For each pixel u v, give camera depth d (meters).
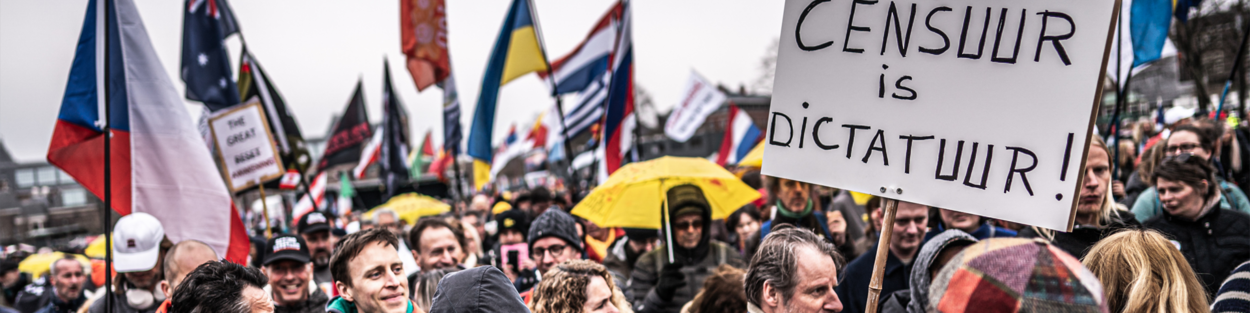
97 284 7.36
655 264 5.05
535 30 8.68
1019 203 2.15
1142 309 1.95
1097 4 2.06
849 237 5.11
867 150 2.30
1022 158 2.15
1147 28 6.18
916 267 2.48
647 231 5.46
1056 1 2.11
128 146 4.63
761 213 6.79
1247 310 2.21
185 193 4.71
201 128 8.37
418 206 11.35
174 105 4.78
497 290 2.20
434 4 8.90
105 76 4.48
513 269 4.81
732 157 14.64
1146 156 5.16
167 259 3.73
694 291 4.86
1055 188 2.11
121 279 4.39
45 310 7.25
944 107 2.23
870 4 2.30
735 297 3.47
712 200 5.60
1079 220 3.30
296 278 4.18
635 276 5.08
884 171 2.28
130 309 4.29
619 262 5.70
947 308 1.39
